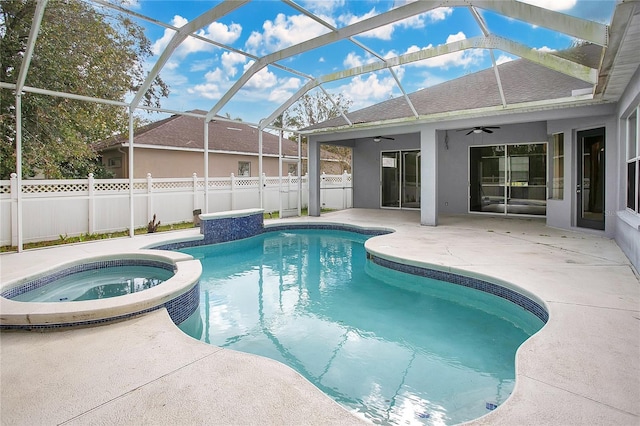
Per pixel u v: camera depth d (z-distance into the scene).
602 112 7.64
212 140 17.45
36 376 2.71
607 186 7.80
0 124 10.13
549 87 8.70
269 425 2.10
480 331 4.27
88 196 9.06
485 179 12.91
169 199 10.91
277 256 8.59
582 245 7.15
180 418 2.18
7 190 7.62
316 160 13.20
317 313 4.94
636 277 4.86
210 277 6.85
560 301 3.97
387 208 15.41
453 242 7.70
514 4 5.05
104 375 2.70
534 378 2.48
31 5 10.11
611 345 2.93
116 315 3.75
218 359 2.94
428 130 10.28
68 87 11.20
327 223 11.66
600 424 2.02
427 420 2.62
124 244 8.01
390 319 4.69
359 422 2.11
